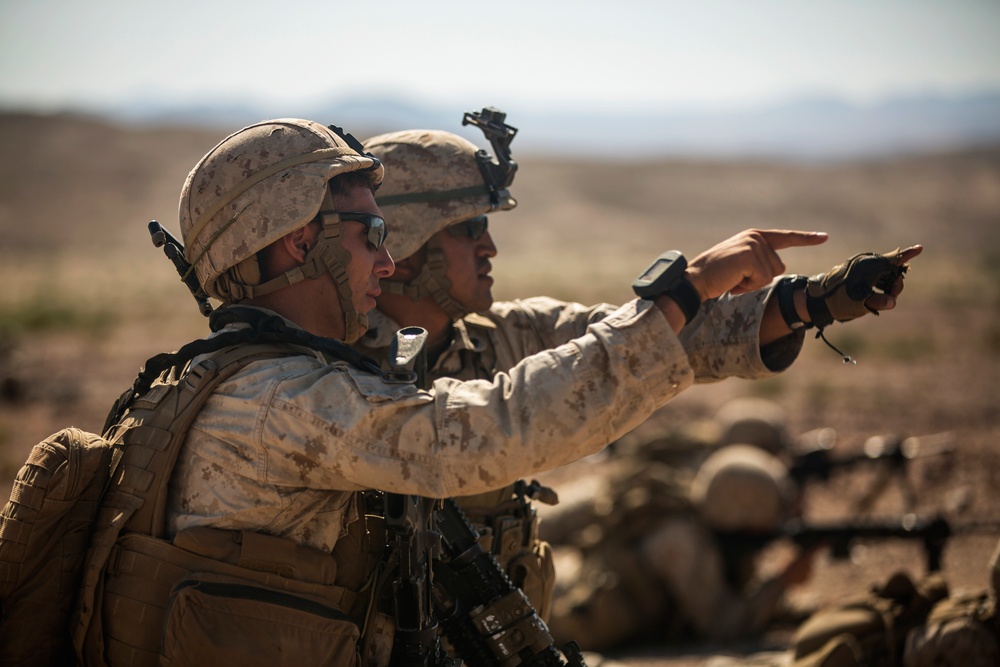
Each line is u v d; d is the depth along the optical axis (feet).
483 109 10.45
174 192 350.43
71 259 193.36
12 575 6.66
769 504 19.29
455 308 10.09
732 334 8.04
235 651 6.29
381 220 7.42
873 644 12.03
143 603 6.57
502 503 9.70
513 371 6.36
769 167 462.60
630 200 387.75
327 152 7.21
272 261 7.20
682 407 41.50
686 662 17.78
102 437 7.45
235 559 6.60
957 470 28.81
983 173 495.82
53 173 362.94
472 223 10.05
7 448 34.45
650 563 19.21
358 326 7.45
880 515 25.30
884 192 432.66
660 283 6.37
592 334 6.34
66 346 62.75
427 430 6.20
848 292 7.43
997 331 62.54
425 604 7.18
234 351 7.05
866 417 38.40
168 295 102.12
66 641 6.96
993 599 10.56
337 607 6.94
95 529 6.89
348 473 6.36
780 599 20.43
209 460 6.75
